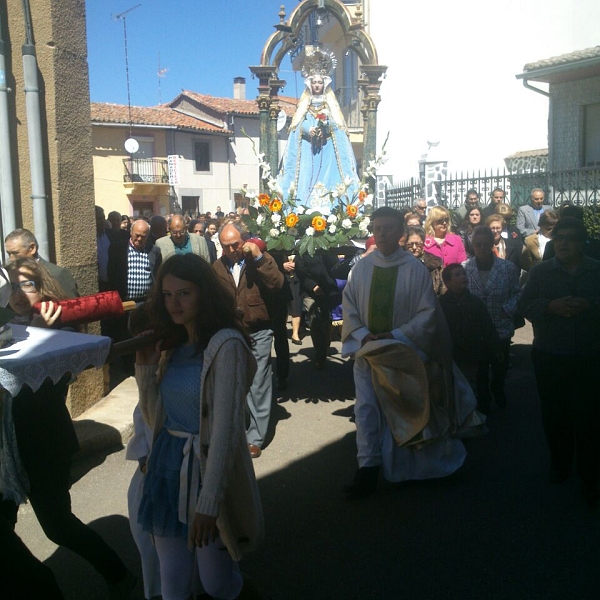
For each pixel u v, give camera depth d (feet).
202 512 7.75
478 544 12.51
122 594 10.33
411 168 70.49
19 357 7.39
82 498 14.78
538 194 37.99
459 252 23.86
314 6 30.42
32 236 13.97
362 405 14.76
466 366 17.78
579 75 51.55
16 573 8.42
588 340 13.87
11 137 18.34
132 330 9.37
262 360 17.11
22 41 18.04
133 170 110.42
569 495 14.51
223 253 18.38
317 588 11.18
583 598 10.78
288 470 16.29
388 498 14.56
